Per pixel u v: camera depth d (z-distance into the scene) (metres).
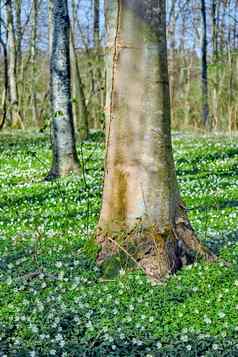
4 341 5.32
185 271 6.25
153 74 6.38
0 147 15.68
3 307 5.70
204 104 22.95
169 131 6.50
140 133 6.42
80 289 5.96
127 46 6.39
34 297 5.86
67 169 11.49
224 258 6.54
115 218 6.47
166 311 5.62
